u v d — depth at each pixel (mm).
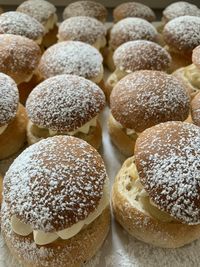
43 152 182
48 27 328
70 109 220
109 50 309
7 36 265
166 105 219
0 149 229
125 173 210
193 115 228
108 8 371
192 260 190
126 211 193
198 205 171
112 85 273
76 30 293
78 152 183
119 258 190
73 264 181
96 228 187
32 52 261
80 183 173
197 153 179
